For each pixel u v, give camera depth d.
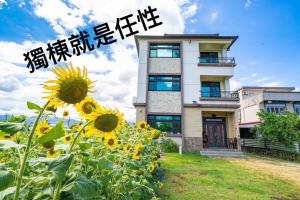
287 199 6.04
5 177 1.00
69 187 1.21
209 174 8.43
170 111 18.20
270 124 18.73
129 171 3.22
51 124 1.60
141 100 18.25
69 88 1.16
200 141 17.48
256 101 23.84
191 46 19.56
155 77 19.05
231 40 19.34
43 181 1.40
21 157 1.14
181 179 7.23
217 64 18.81
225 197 5.67
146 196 4.12
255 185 7.20
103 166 1.95
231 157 15.93
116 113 1.78
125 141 3.81
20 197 1.28
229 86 19.38
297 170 11.27
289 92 22.75
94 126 1.74
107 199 2.39
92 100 1.73
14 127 1.17
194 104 17.92
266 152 19.42
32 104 1.24
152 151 6.04
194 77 18.84
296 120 17.98
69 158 1.13
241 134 24.53
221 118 19.28
